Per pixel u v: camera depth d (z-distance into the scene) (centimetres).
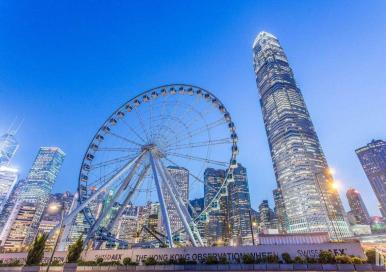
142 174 5044
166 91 5866
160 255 3612
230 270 3092
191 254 3506
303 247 3225
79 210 4444
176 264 3347
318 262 2977
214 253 3441
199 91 5847
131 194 4947
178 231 5403
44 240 3488
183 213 4725
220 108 5703
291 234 3528
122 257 3738
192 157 4988
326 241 3356
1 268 3794
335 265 2866
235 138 5403
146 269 3322
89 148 5425
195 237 4694
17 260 4044
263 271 2969
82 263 3578
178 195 4959
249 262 3156
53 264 3472
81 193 5022
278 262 3095
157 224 13662
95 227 4528
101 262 3625
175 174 11612
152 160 4834
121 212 4881
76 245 3384
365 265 2817
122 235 14288
